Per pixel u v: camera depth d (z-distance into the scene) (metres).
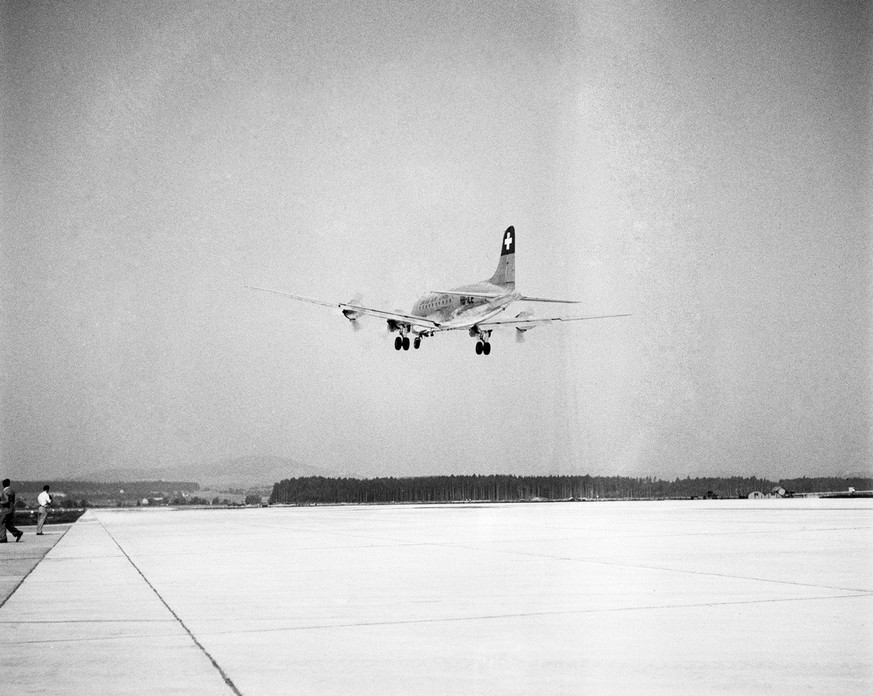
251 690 4.41
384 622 6.30
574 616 6.45
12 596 7.97
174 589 8.28
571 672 4.75
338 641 5.63
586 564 9.97
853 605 6.84
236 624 6.30
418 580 8.64
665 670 4.77
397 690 4.40
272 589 8.15
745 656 5.09
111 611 7.00
